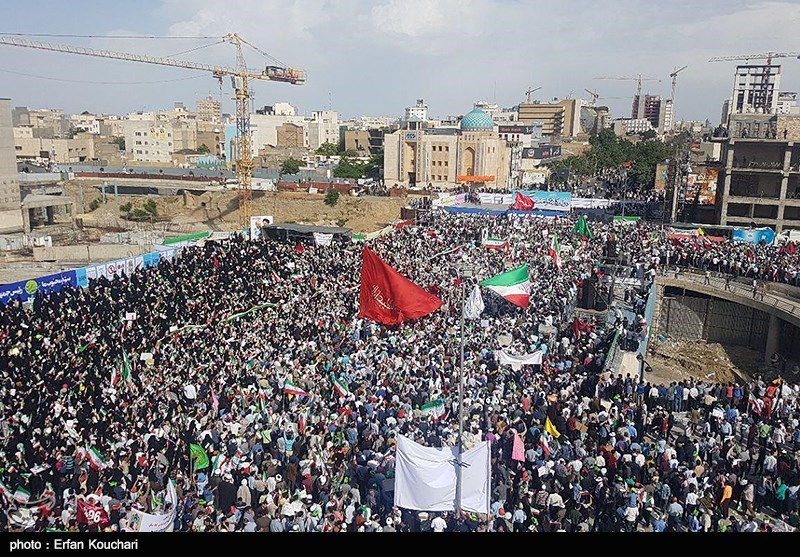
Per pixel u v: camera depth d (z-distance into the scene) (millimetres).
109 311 39406
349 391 29000
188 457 23859
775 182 76000
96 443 24453
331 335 36781
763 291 49906
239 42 126000
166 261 52062
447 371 30797
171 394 28047
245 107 129125
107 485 21984
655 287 53969
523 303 36812
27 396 27000
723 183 76875
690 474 22672
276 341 35312
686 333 55312
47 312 38562
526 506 20875
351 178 138125
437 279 48375
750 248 58938
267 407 27484
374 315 29297
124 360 30656
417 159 125125
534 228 68000
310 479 21828
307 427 25656
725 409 29109
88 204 123938
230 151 181625
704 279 54000
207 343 35094
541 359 32469
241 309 40875
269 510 20016
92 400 27875
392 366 31469
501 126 194625
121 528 19141
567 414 26422
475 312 35531
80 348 33312
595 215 81750
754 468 25812
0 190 91188
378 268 28531
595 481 22219
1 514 19859
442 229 67500
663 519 21031
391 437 24719
